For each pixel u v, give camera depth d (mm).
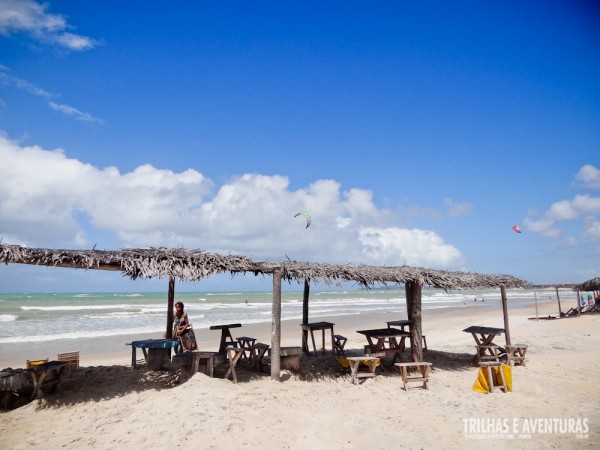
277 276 10195
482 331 12578
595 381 10641
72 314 37375
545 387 10070
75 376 9984
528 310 39469
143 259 8664
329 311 43031
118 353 16641
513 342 17281
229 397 7945
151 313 38938
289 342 18828
